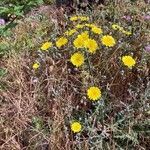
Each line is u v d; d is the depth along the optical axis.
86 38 0.42
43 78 0.44
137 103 0.41
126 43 0.45
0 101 0.43
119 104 0.41
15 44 0.50
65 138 0.39
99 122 0.39
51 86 0.42
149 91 0.41
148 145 0.40
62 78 0.43
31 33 0.53
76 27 0.45
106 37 0.42
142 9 0.57
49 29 0.52
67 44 0.44
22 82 0.44
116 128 0.38
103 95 0.41
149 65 0.45
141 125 0.39
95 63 0.43
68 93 0.42
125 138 0.39
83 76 0.41
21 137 0.40
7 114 0.42
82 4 0.56
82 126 0.39
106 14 0.53
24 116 0.41
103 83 0.42
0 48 0.50
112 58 0.43
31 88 0.44
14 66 0.46
